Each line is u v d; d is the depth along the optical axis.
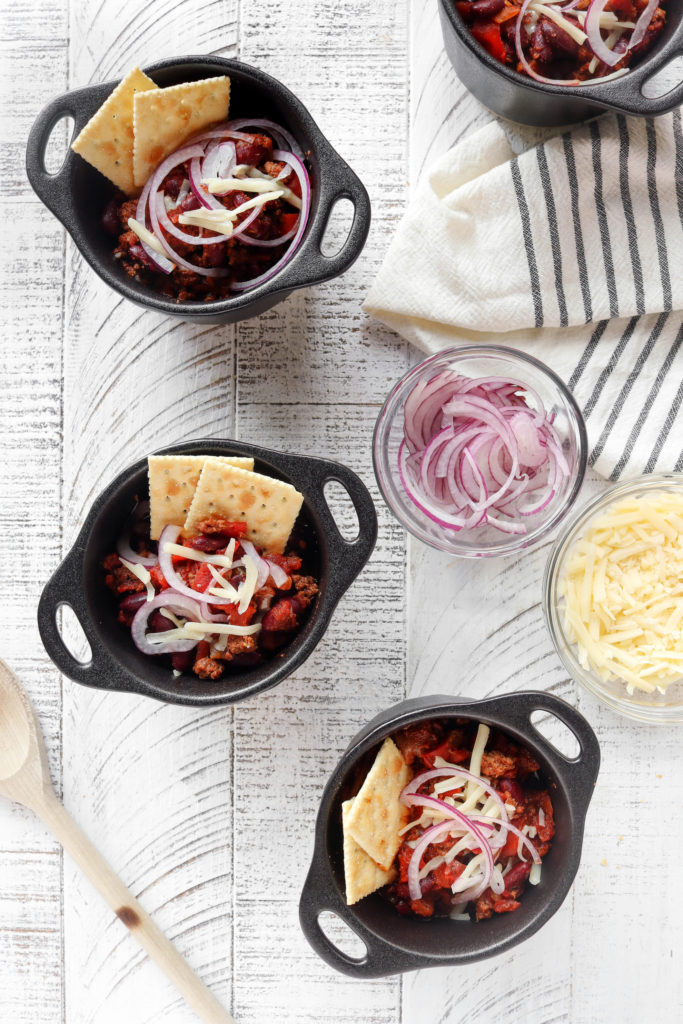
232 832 1.05
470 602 1.04
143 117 0.96
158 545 0.98
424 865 0.97
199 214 0.97
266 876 1.04
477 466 0.99
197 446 0.96
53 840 1.06
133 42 1.04
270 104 0.97
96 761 1.05
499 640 1.04
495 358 0.99
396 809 0.97
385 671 1.04
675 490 1.01
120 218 0.99
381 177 1.04
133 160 0.98
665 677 1.01
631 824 1.04
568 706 0.95
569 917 1.04
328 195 0.95
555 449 0.99
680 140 1.00
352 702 1.04
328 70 1.04
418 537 0.99
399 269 1.02
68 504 1.05
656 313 1.03
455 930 0.98
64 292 1.05
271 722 1.04
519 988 1.04
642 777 1.04
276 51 1.04
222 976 1.05
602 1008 1.04
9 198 1.05
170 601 0.97
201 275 0.98
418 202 1.02
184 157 0.98
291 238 0.98
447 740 0.98
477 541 1.00
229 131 0.98
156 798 1.05
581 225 1.01
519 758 0.98
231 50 1.04
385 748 0.97
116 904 1.04
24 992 1.06
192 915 1.05
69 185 0.96
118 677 0.95
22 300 1.05
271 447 1.04
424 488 1.00
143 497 0.99
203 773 1.05
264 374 1.04
